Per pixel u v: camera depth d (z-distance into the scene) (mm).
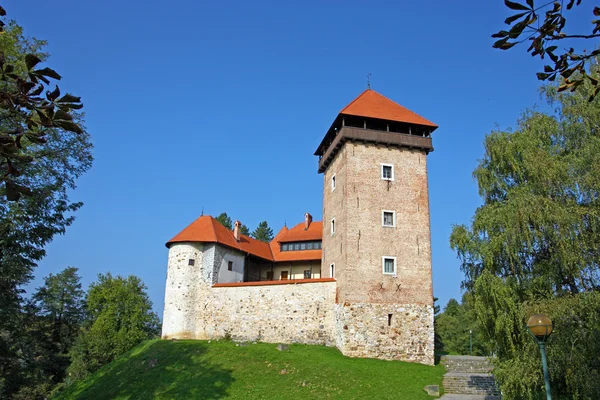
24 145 18359
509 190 20578
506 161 21078
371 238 30531
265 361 26172
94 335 43844
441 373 26531
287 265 43344
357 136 31859
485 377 25375
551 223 17594
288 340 31656
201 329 34594
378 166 32062
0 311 19750
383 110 33844
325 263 35000
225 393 22562
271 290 33281
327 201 35969
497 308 18438
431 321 29734
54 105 5129
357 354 28250
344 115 32094
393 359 28531
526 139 20547
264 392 22406
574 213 17312
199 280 35688
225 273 37188
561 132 20062
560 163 18453
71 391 27906
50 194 19500
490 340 19109
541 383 16688
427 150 33188
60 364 43594
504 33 4738
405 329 29266
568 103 20062
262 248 43938
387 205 31438
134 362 29281
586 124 18828
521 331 17422
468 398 22234
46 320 45875
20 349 29141
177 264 35969
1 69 5074
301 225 46312
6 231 18469
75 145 21016
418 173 32594
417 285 30234
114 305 46406
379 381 23719
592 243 16984
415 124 32906
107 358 44406
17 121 16406
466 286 21219
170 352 29047
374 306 29312
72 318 48281
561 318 15953
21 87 4949
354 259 29938
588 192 17500
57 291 48094
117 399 24172
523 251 19047
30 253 19203
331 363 25656
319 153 38969
